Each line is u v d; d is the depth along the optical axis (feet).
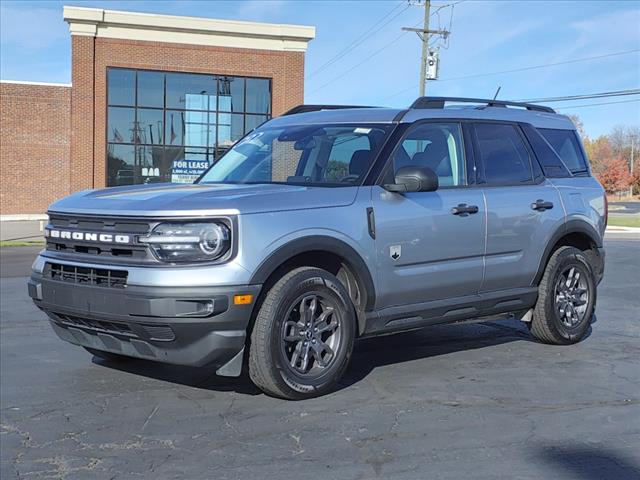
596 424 14.44
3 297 32.17
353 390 16.72
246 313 14.47
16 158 101.71
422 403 15.75
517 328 24.36
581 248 22.91
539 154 21.48
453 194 18.52
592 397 16.26
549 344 21.71
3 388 17.08
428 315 18.10
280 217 15.14
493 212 19.19
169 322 14.08
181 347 14.47
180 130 107.45
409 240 17.30
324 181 17.57
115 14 101.71
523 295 20.30
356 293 16.72
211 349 14.43
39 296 16.19
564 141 22.94
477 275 18.89
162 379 17.78
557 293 21.18
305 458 12.62
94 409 15.47
